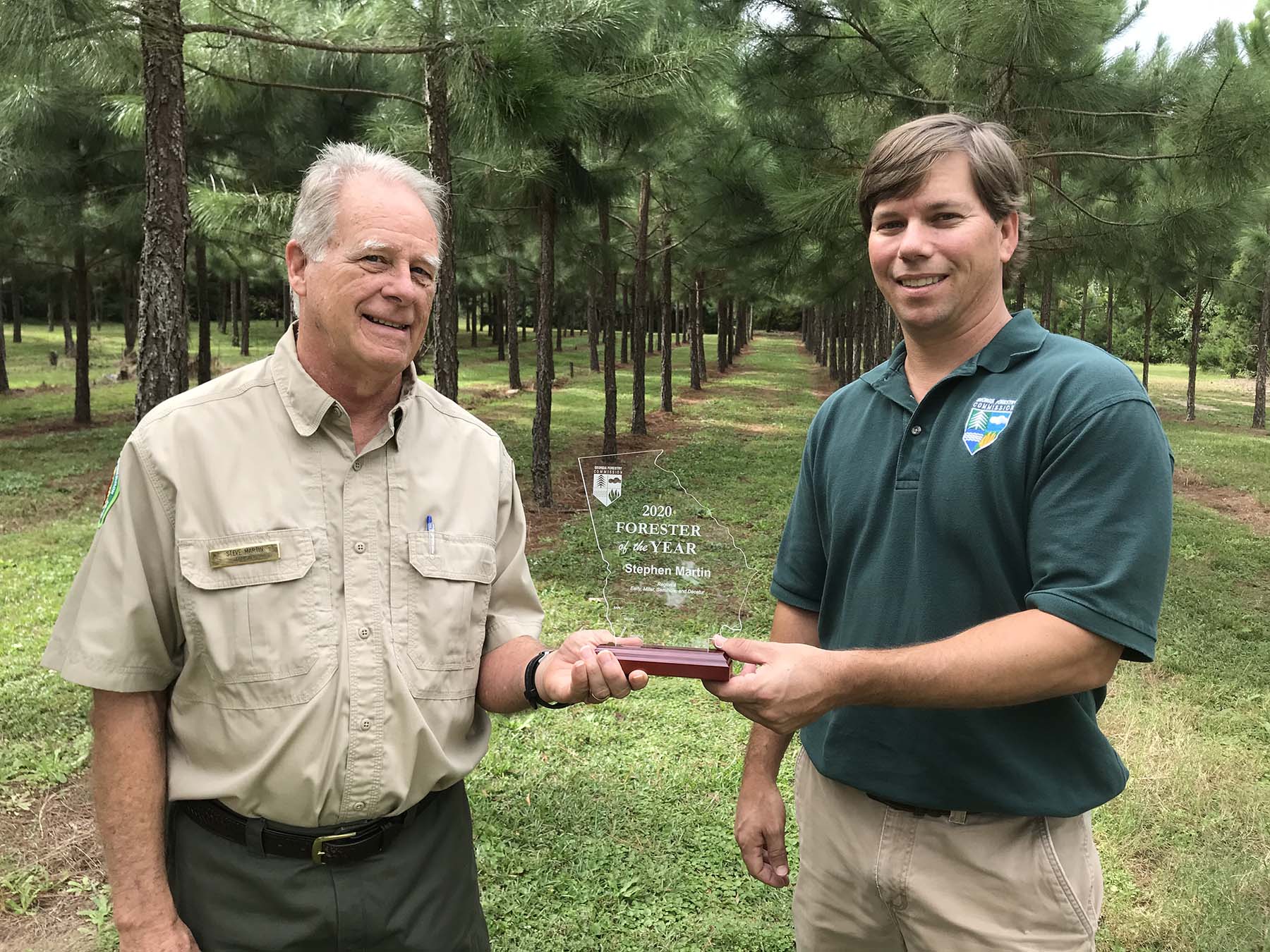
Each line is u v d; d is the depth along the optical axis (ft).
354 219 4.99
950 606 5.08
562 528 28.76
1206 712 15.84
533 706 5.41
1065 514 4.58
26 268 51.80
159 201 14.92
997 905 5.10
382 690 5.06
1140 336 140.46
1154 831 11.73
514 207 32.94
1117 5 26.78
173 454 4.92
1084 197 30.27
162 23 14.65
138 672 4.90
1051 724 4.97
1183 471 44.09
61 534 27.12
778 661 4.51
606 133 29.30
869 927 5.61
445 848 5.54
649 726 14.53
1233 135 18.40
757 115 27.40
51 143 36.88
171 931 4.96
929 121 5.21
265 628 4.89
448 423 5.77
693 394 74.43
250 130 36.22
